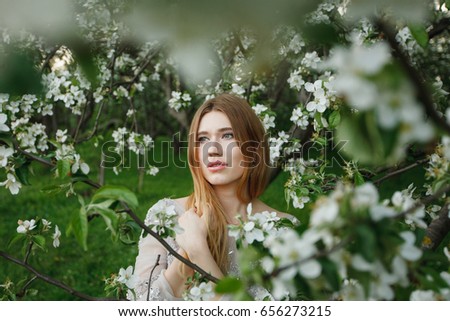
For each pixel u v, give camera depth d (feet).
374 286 2.41
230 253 5.81
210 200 5.90
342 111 6.50
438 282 2.75
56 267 16.28
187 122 19.60
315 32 1.10
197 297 4.66
